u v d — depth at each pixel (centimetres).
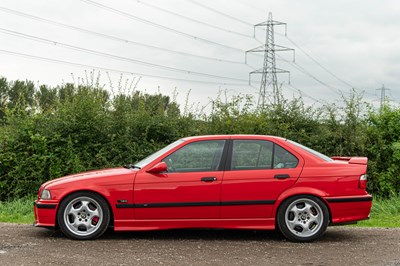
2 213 1228
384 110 1547
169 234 902
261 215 835
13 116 1496
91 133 1495
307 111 1602
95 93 1561
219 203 830
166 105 1597
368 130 1547
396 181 1498
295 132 1575
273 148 855
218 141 858
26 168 1448
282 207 834
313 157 855
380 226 1050
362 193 845
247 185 834
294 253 754
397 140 1533
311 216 836
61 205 830
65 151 1466
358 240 862
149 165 844
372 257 730
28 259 696
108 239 848
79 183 834
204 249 777
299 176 838
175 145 862
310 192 832
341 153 1534
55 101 1542
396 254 750
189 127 1564
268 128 1567
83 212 838
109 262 685
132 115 1535
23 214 1248
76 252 745
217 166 844
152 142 1516
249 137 861
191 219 833
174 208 829
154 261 695
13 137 1469
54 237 860
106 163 1473
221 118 1561
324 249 784
